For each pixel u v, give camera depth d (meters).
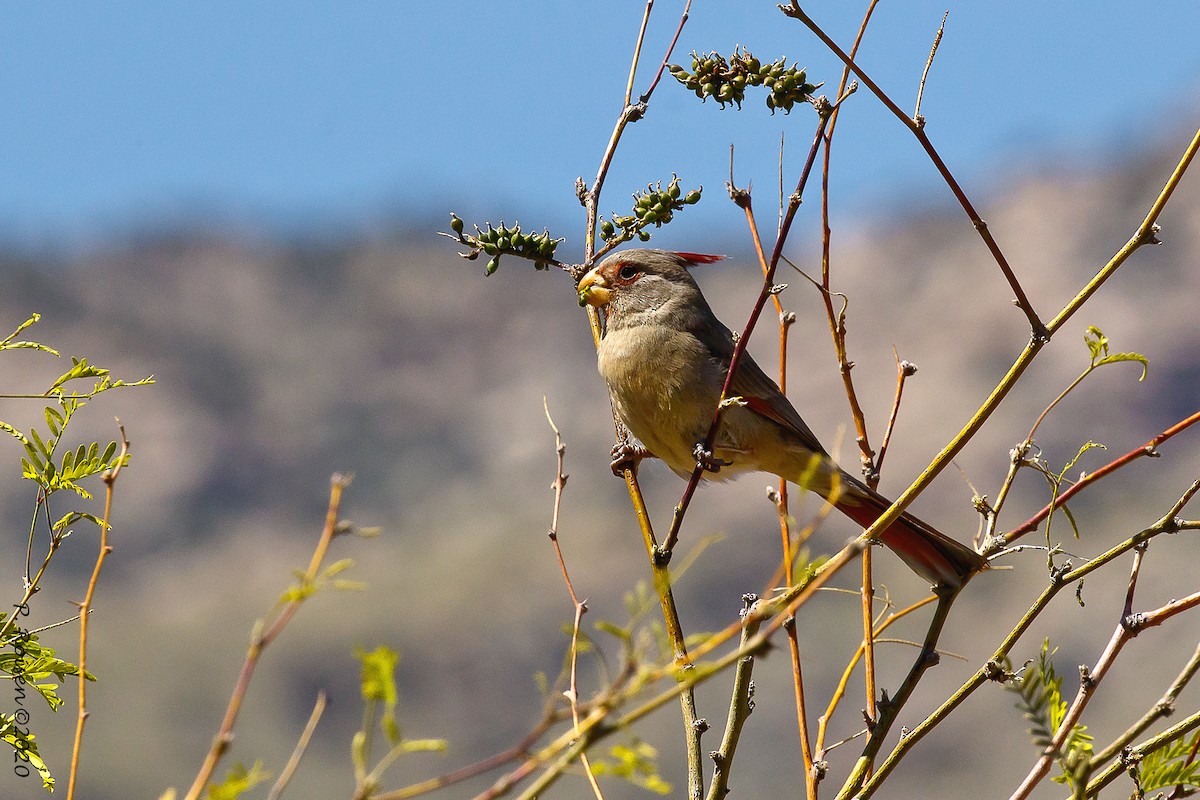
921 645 4.18
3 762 15.79
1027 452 4.20
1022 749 18.28
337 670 22.66
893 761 3.81
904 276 40.06
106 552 3.19
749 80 4.26
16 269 43.06
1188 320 32.31
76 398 3.86
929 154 4.04
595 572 26.69
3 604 25.61
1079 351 32.12
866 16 4.24
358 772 2.23
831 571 2.75
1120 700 18.05
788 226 4.16
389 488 34.28
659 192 4.79
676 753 16.72
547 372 39.34
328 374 39.66
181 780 20.09
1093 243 39.03
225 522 32.03
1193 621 18.83
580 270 4.83
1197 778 3.59
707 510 26.50
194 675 21.97
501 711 23.30
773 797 16.78
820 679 17.84
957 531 26.03
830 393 33.69
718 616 24.23
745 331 4.26
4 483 28.34
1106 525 24.20
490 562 27.16
